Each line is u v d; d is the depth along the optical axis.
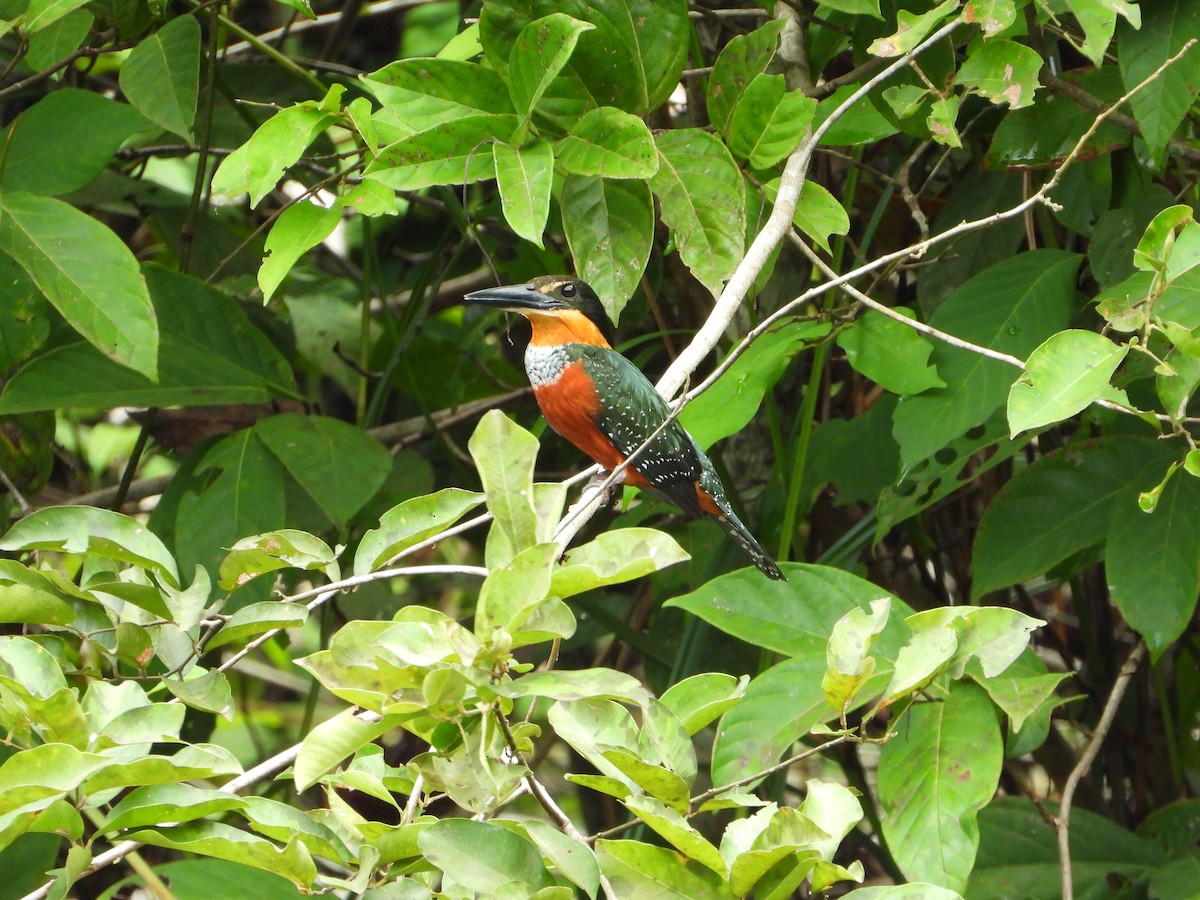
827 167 9.23
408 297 12.23
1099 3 6.00
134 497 10.81
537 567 3.90
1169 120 6.59
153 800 4.28
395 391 11.91
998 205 8.55
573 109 6.86
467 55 7.69
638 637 9.16
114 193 10.51
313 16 6.77
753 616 6.70
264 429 8.45
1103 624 9.52
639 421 8.70
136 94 7.37
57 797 3.98
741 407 7.35
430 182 6.34
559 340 8.98
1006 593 9.80
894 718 5.45
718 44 9.48
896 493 7.75
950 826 5.82
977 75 6.80
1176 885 6.95
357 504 8.23
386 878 4.37
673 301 10.44
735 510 9.55
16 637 4.68
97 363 8.34
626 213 6.92
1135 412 5.57
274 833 4.48
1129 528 7.01
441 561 11.87
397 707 3.87
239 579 5.09
